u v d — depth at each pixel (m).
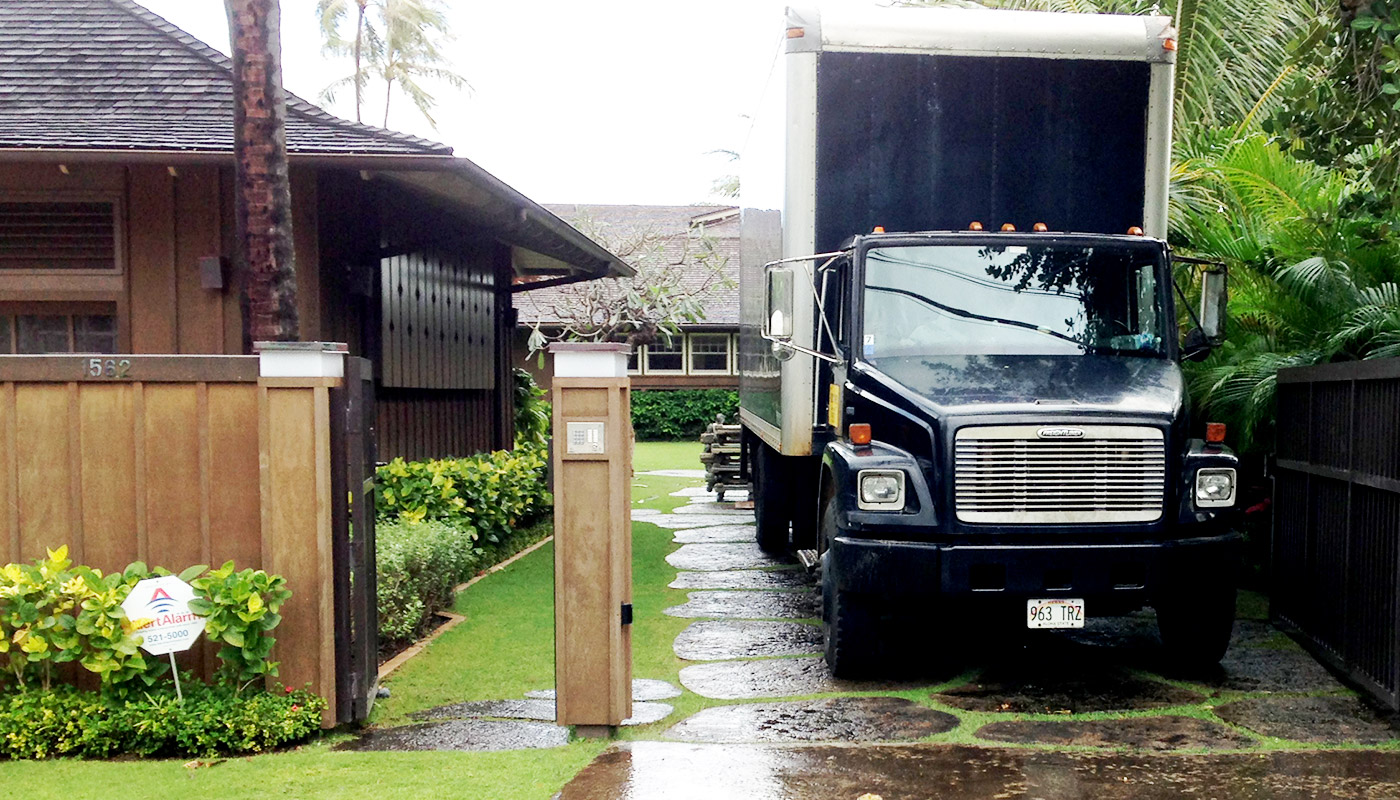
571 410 4.96
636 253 21.75
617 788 4.34
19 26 10.20
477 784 4.32
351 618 5.08
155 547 5.01
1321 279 8.01
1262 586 8.67
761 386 9.05
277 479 4.92
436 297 11.55
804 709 5.50
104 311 8.77
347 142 8.46
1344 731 5.07
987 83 7.24
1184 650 6.17
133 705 4.69
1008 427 5.62
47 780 4.33
